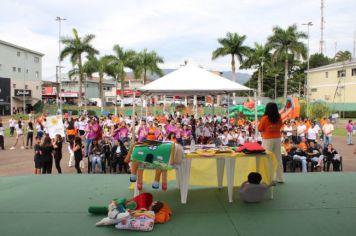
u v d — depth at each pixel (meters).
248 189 5.53
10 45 52.62
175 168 5.54
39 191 6.55
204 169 6.37
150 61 50.31
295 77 77.62
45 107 58.81
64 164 14.53
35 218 4.96
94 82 89.94
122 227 4.47
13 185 7.12
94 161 11.80
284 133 16.33
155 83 10.41
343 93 53.62
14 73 54.09
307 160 12.38
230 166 5.58
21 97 54.59
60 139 11.38
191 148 6.23
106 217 4.87
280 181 6.80
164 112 35.81
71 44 48.81
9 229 4.54
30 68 58.25
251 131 16.70
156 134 14.42
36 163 10.77
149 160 5.18
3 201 5.88
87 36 49.09
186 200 5.68
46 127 18.36
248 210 5.21
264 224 4.61
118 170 12.36
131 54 50.31
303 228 4.45
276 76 72.50
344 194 6.03
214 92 13.30
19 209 5.39
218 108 50.88
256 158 6.18
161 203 4.91
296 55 52.06
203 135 16.33
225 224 4.63
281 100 59.00
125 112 46.22
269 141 6.45
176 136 14.63
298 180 7.14
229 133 14.21
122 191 6.41
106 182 7.19
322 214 4.98
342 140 24.41
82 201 5.80
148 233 4.34
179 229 4.47
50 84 87.00
